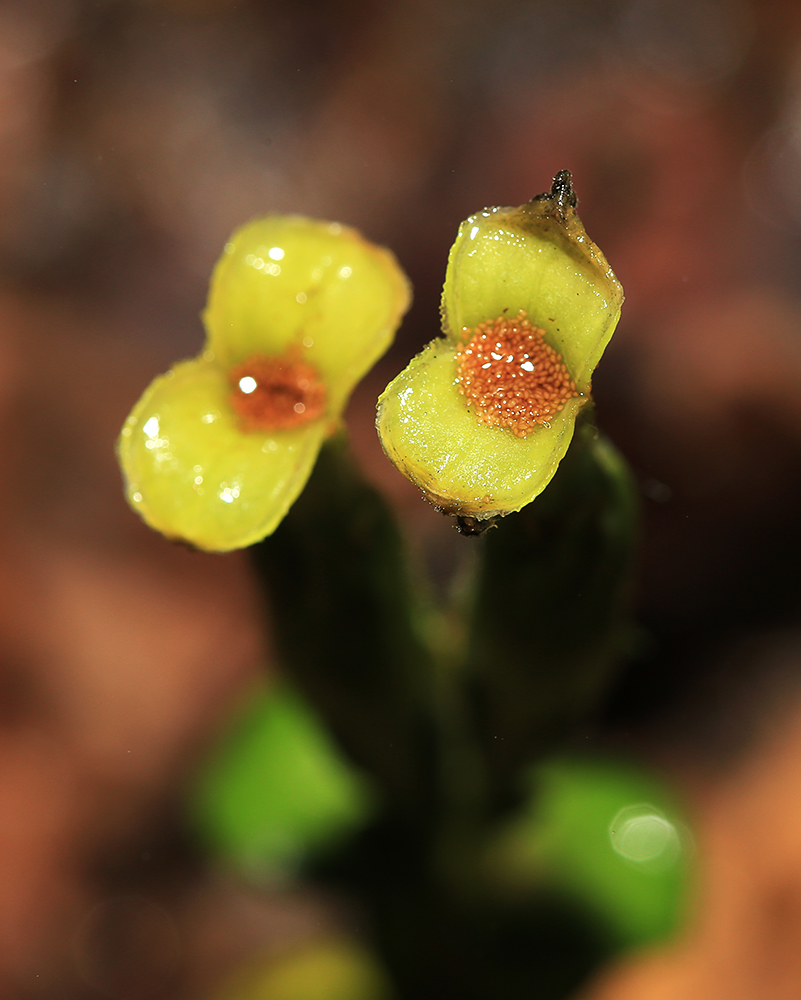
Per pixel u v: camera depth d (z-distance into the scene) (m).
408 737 0.11
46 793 0.17
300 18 0.24
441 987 0.12
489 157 0.22
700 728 0.19
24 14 0.25
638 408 0.19
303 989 0.15
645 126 0.22
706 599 0.19
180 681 0.18
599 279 0.09
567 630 0.10
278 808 0.13
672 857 0.13
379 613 0.10
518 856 0.13
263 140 0.23
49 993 0.16
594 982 0.14
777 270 0.20
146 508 0.09
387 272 0.09
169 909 0.17
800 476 0.18
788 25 0.22
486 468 0.09
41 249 0.23
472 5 0.24
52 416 0.21
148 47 0.25
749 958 0.16
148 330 0.22
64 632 0.19
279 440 0.09
